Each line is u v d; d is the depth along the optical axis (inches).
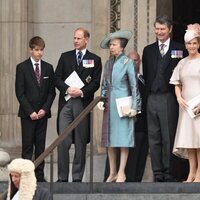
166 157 1868.8
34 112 1910.7
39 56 1919.3
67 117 1893.5
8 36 2124.8
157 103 1873.8
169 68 1879.9
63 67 1908.2
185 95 1835.6
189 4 2226.9
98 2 2122.3
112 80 1868.8
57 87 1903.3
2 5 2127.2
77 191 1803.6
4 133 2118.6
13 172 1459.2
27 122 1915.6
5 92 2119.8
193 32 1834.4
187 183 1790.1
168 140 1871.3
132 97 1862.7
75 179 1883.6
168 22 1887.3
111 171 1875.0
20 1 2126.0
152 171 1952.5
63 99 1899.6
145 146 1915.6
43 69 1923.0
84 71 1899.6
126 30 1926.7
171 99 1873.8
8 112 2119.8
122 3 2103.8
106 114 1872.5
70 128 1728.6
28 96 1915.6
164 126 1872.5
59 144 1772.9
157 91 1876.2
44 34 2143.2
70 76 1899.6
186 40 1835.6
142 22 2097.7
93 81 1900.8
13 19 2127.2
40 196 1465.3
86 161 2066.9
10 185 1470.2
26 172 1459.2
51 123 2128.4
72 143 1903.3
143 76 1902.1
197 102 1827.0
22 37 2126.0
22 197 1456.7
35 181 1465.3
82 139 1884.8
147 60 1891.0
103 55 2112.5
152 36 2094.0
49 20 2142.0
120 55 1875.0
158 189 1791.3
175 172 1951.3
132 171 1914.4
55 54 2143.2
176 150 1841.8
